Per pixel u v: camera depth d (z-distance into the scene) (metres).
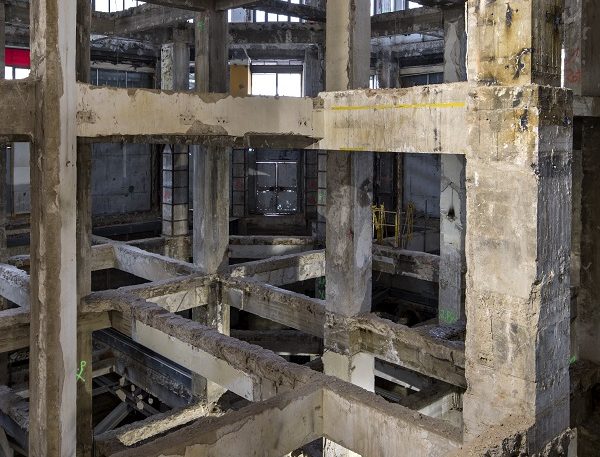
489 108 4.07
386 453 5.32
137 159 18.12
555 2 4.08
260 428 5.30
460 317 10.60
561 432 4.34
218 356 7.61
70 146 4.83
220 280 11.23
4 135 4.62
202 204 11.35
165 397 12.13
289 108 6.18
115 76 17.27
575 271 8.68
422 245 16.27
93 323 9.52
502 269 4.13
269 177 19.03
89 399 9.57
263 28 13.84
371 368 9.05
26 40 14.95
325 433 5.88
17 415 9.48
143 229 18.05
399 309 16.30
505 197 4.06
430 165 17.83
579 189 8.52
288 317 9.98
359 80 7.72
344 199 8.59
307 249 15.34
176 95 5.57
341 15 7.64
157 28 13.96
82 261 9.41
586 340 8.40
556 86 4.17
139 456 4.54
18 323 9.08
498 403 4.25
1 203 11.70
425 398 9.41
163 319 8.53
